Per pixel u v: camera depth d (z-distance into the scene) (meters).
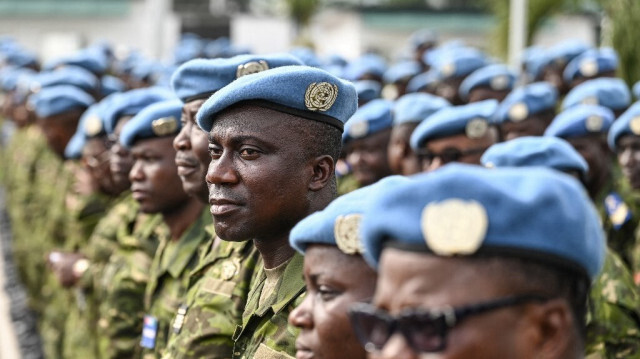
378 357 2.76
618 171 8.48
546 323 2.69
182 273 6.28
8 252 16.98
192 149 5.67
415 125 8.14
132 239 7.30
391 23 31.64
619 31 14.35
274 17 31.52
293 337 4.39
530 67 13.97
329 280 3.67
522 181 2.68
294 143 4.48
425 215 2.64
